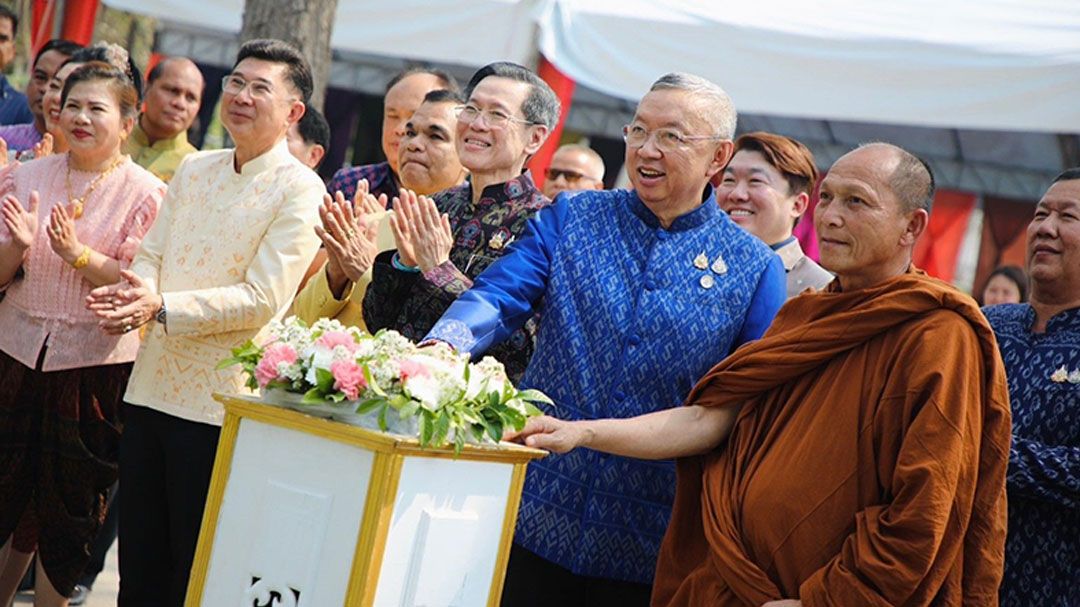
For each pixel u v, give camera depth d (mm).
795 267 6934
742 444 4852
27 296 6742
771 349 4789
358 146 16297
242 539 4238
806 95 10055
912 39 9734
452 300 5582
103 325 5816
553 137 11555
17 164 7082
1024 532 5285
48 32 15188
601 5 10562
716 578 4770
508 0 10680
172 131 9430
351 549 4020
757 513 4648
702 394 4965
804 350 4719
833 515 4543
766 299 5328
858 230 4727
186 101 9398
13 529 6844
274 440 4238
